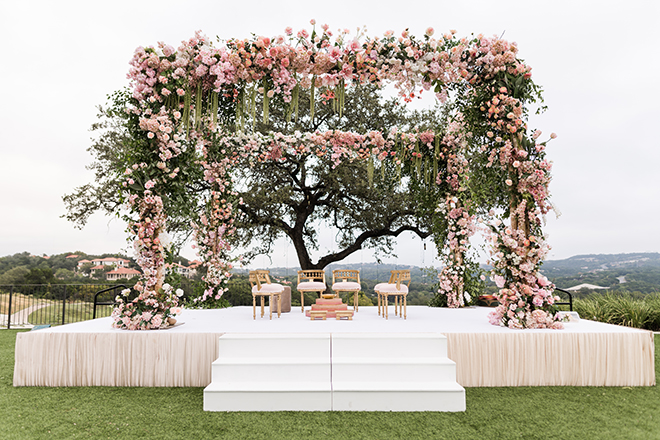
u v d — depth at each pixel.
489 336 3.58
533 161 4.08
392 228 12.05
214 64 4.12
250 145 6.86
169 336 3.63
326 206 11.89
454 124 5.73
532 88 4.22
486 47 4.17
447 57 4.18
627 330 3.70
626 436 2.37
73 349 3.62
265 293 4.92
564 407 2.93
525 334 3.57
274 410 2.92
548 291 3.93
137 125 4.06
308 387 3.00
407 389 2.94
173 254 4.23
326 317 5.01
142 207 4.02
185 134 4.27
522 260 4.03
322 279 6.47
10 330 7.62
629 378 3.49
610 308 7.60
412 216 11.38
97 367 3.61
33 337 3.61
